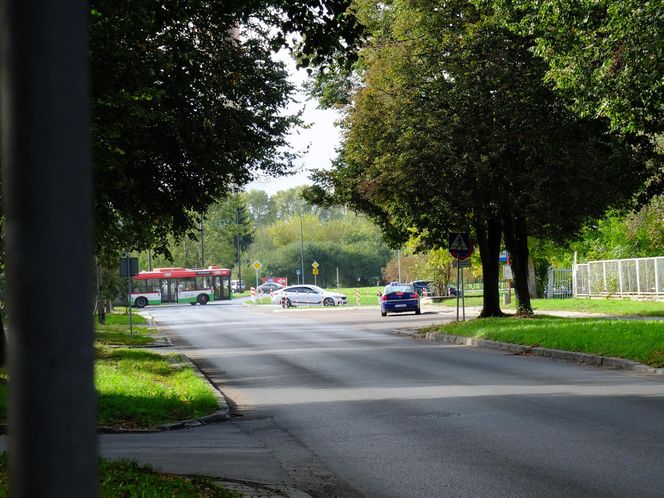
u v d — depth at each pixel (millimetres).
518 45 33906
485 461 10477
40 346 2639
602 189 36688
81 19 2762
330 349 31141
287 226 182875
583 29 22797
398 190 37000
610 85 22281
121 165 23844
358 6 37906
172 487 8492
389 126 36938
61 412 2641
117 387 18281
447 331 35094
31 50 2682
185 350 33500
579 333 26859
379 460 10844
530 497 8586
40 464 2611
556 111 31672
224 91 26734
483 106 35062
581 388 17234
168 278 102188
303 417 15008
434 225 40562
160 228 31016
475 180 36250
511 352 27281
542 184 35688
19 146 2668
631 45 21281
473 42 34250
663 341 22453
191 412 15477
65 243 2686
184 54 21641
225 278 106562
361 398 17172
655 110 23062
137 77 21125
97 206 26016
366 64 38719
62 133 2699
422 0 35438
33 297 2646
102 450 11953
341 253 164500
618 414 13688
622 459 10227
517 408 14797
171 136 25766
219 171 27344
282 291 84875
